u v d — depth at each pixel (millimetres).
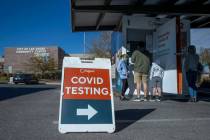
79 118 5617
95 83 5875
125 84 11391
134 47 12695
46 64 64438
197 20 16281
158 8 12781
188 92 12133
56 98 12602
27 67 69688
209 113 7891
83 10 12180
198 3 12906
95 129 5609
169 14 12914
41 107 9109
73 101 5688
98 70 5992
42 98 12625
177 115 7559
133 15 13156
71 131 5555
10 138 5188
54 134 5492
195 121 6742
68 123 5570
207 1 12719
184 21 12625
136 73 11008
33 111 8219
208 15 13070
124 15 12938
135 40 12742
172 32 11641
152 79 11828
